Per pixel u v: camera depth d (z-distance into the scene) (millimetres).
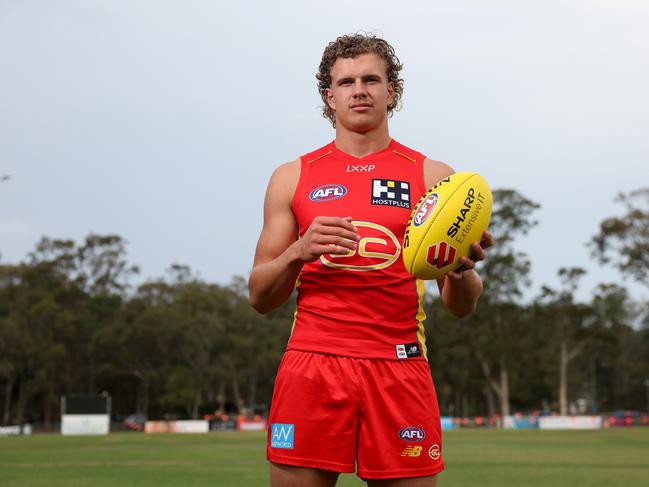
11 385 75938
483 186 3451
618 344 86188
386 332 3391
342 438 3303
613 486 11875
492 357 69562
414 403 3363
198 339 76750
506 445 28281
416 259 3324
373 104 3574
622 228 59469
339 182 3549
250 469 16281
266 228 3680
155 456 22000
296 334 3457
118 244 85500
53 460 19812
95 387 83062
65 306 81312
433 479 3398
